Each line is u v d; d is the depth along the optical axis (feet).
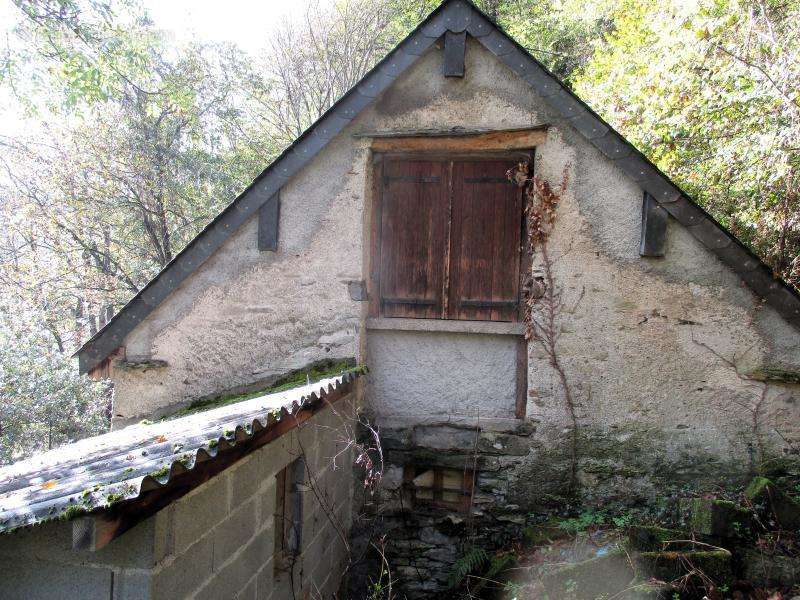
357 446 15.47
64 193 43.52
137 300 16.52
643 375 14.94
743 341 14.42
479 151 15.96
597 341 15.10
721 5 19.47
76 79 25.88
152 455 7.93
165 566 7.25
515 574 13.80
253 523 10.18
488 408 16.30
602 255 14.97
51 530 7.14
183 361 16.61
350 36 48.14
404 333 16.72
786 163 17.88
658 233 14.47
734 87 19.40
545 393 15.40
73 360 38.58
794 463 14.32
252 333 16.38
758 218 20.90
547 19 43.39
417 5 46.60
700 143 23.07
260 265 16.31
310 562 13.29
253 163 49.67
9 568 7.30
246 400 14.20
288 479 12.66
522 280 16.11
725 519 12.98
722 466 14.69
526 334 15.43
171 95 32.71
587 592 12.01
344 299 16.01
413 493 16.92
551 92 14.61
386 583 16.31
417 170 16.63
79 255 47.57
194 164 47.16
